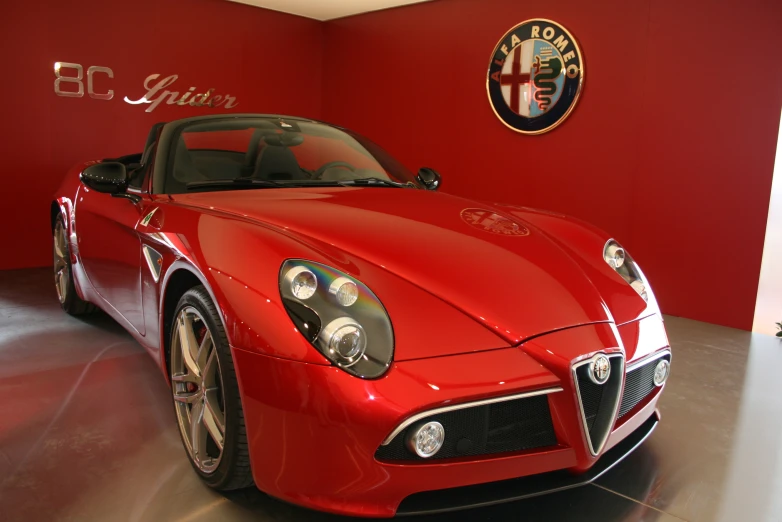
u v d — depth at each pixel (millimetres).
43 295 3760
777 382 2650
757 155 3543
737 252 3662
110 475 1696
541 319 1420
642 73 4016
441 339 1316
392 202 1988
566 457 1401
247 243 1508
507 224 1903
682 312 3941
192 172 2205
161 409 2141
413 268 1480
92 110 4840
